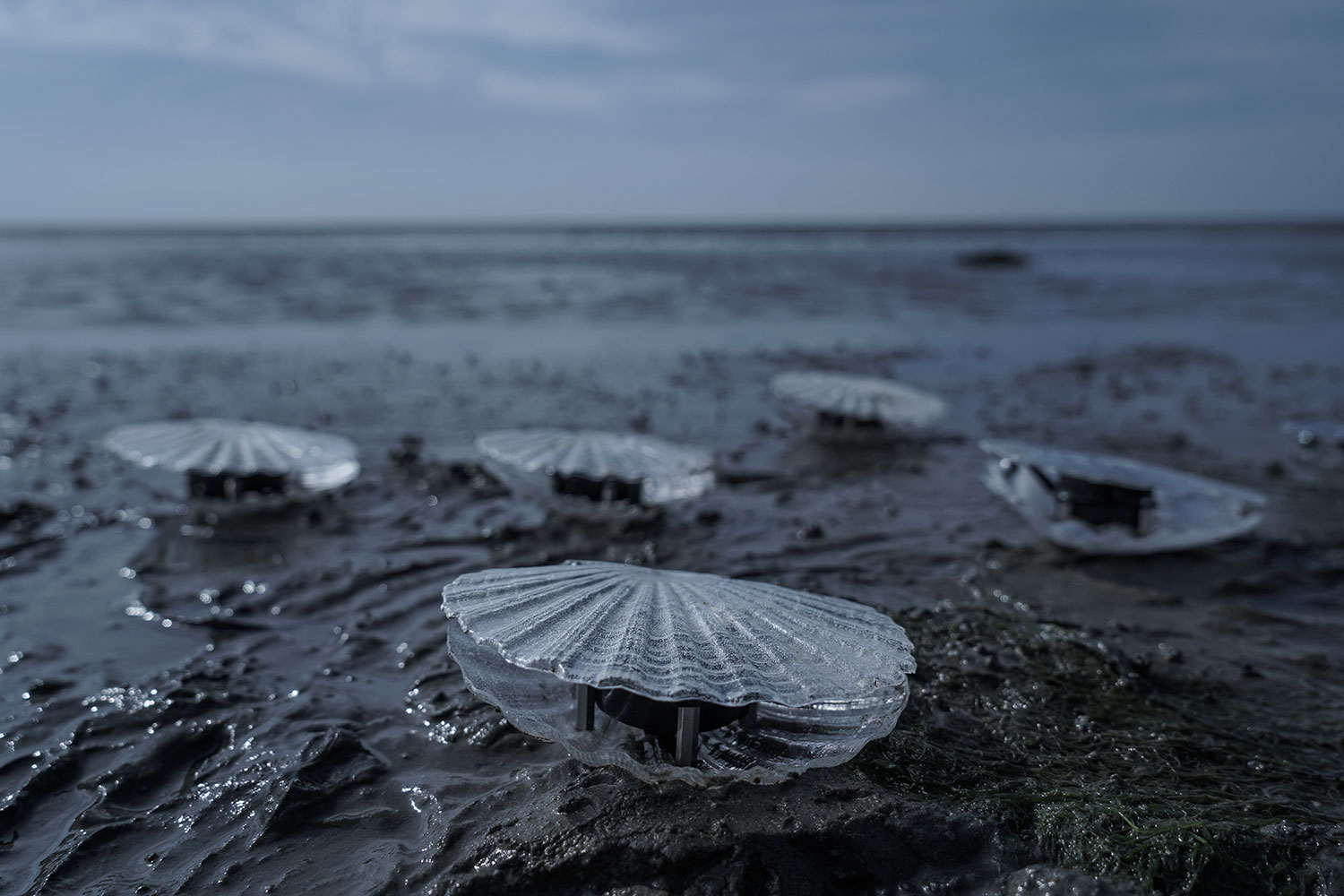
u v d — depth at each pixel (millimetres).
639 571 799
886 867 660
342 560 1092
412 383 1962
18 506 1195
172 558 1095
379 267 5438
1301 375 2188
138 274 4492
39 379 1909
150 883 672
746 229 20688
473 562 1091
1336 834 683
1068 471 1122
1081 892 619
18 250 6941
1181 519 1152
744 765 729
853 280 4988
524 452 1194
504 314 3250
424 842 706
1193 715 845
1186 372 2252
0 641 927
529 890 638
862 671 712
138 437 1214
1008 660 891
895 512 1258
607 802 704
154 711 832
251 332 2691
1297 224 23734
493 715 825
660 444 1243
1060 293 4426
